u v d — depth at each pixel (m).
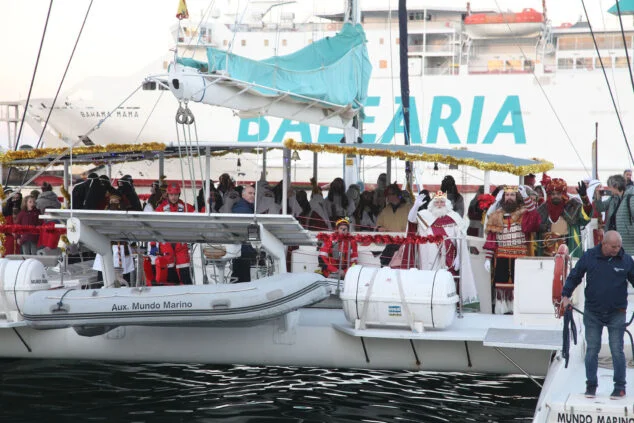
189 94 14.82
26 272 14.57
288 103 18.52
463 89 62.47
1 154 16.52
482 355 14.18
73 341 15.32
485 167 16.22
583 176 62.12
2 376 14.95
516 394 14.11
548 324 14.42
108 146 17.12
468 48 64.25
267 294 13.62
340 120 21.61
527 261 14.54
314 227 18.19
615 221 17.08
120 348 15.26
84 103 65.00
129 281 17.53
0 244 16.50
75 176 44.97
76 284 16.19
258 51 59.44
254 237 13.94
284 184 15.19
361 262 17.55
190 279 16.69
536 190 18.36
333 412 13.26
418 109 62.81
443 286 13.80
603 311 11.01
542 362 13.96
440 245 15.30
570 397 10.87
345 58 20.38
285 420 12.86
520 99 62.28
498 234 15.41
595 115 62.03
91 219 14.38
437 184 55.25
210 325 14.23
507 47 66.00
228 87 15.95
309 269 17.80
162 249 16.58
